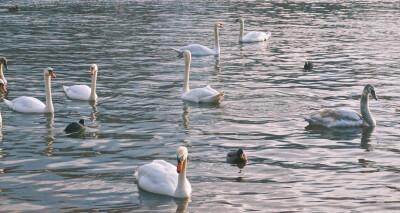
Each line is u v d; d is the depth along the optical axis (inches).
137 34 1907.0
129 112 906.1
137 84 1130.7
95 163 661.3
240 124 840.3
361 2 3289.9
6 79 1155.9
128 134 781.3
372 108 951.0
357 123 829.8
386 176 626.8
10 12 2509.8
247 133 794.2
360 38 1891.0
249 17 2522.1
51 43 1665.8
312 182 607.5
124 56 1471.5
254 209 535.5
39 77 1184.2
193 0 3277.6
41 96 1018.1
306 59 1476.4
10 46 1593.3
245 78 1211.2
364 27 2201.0
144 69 1299.2
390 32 2048.5
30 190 577.9
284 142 754.2
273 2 3213.6
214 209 535.8
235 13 2655.0
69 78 1180.5
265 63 1414.9
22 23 2129.7
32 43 1657.2
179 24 2204.7
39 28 2001.7
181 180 566.6
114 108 932.6
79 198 560.1
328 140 765.3
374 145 744.3
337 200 558.3
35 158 676.1
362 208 539.2
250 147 730.2
